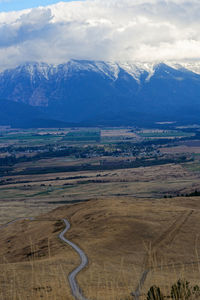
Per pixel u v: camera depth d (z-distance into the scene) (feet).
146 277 97.45
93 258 147.84
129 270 117.50
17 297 73.15
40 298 73.41
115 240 182.29
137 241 177.99
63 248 185.98
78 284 85.56
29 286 81.82
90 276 101.09
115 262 139.74
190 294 55.83
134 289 79.56
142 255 152.87
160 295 57.00
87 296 75.15
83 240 195.31
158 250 159.22
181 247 162.40
